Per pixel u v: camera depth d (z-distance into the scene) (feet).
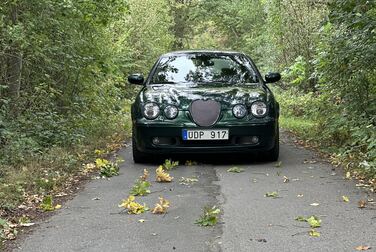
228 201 18.24
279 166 24.54
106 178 22.89
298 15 55.62
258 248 13.47
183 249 13.56
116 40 63.46
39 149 26.71
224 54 28.96
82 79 36.58
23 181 20.77
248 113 24.41
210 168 24.48
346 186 20.18
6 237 14.84
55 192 20.33
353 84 27.63
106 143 32.89
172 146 24.47
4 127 26.55
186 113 24.38
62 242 14.39
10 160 23.94
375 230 14.74
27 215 17.21
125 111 53.06
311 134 34.86
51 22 30.35
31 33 29.35
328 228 14.99
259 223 15.58
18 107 29.66
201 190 20.04
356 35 25.48
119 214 17.04
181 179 22.18
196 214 16.75
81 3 33.96
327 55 28.60
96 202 18.69
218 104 24.40
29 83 32.55
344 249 13.28
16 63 30.60
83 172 24.09
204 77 27.43
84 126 34.94
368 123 25.84
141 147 24.97
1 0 28.37
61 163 24.77
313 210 16.89
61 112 35.29
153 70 28.40
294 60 56.34
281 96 58.13
